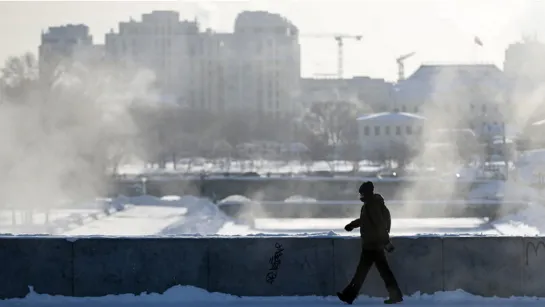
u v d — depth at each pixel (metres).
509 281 47.25
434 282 47.16
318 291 47.12
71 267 47.09
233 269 47.16
